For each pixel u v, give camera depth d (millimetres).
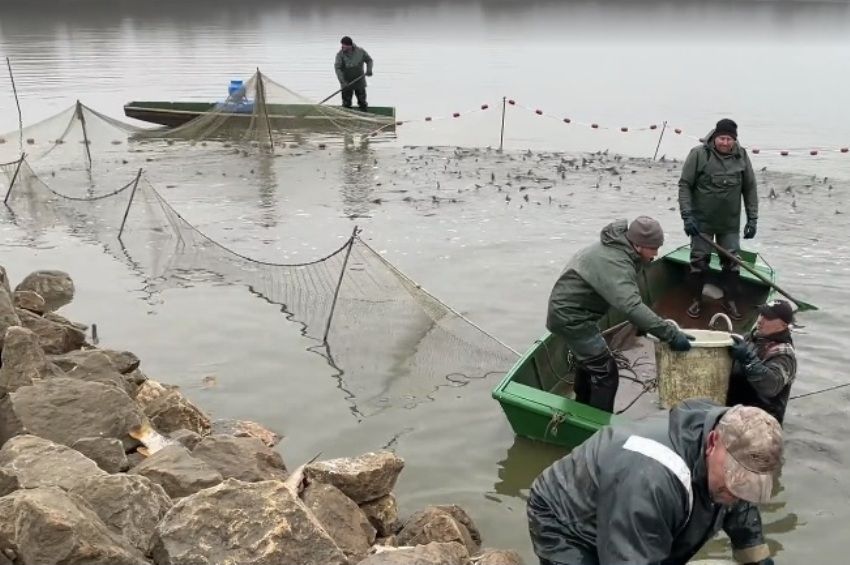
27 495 3967
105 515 4324
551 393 6996
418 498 5965
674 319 9438
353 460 5520
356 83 21484
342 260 10789
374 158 18391
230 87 21109
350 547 4891
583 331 6602
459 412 7223
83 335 8039
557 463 3668
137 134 20531
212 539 4145
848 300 9805
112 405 5844
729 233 9367
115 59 34531
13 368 6242
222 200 14727
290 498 4324
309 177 16547
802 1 88562
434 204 14305
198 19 56250
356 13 65312
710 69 34125
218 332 8836
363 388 7637
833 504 5852
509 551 5117
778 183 15914
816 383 7699
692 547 3338
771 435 2895
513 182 16000
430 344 8500
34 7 61219
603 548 3172
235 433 6562
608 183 15977
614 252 6359
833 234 12570
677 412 3248
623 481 3143
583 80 30375
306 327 8945
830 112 23906
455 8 72875
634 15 67938
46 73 30266
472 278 10586
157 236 12289
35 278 9891
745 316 9359
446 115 23500
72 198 14555
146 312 9398
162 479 5020
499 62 35469
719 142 9055
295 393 7531
